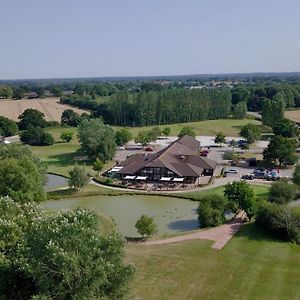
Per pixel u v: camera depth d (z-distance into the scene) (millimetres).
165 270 55750
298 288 51500
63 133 172375
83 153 147875
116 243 39219
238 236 68125
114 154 137875
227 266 57062
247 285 51938
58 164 133500
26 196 74812
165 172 108688
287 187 85375
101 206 91250
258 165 125688
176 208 89312
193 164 114000
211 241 66250
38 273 35531
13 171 75688
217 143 163625
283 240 66250
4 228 41875
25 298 38531
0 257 38281
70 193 99125
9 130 190875
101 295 36781
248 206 75938
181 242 66438
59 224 39000
